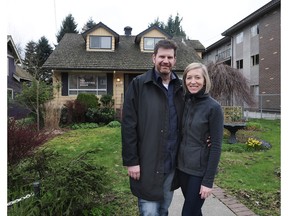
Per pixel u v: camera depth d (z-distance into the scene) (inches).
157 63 86.3
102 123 507.8
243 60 887.1
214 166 83.2
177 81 91.4
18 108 493.7
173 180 92.0
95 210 115.2
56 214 106.9
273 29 706.8
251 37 830.5
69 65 571.5
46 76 786.8
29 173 133.0
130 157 83.1
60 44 668.7
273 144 316.5
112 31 638.5
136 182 85.5
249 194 151.5
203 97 86.7
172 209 130.4
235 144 304.5
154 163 83.1
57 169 119.5
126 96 86.9
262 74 767.1
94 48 640.4
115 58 622.2
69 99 575.8
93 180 115.5
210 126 84.7
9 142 128.6
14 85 716.0
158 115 84.0
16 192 119.6
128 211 128.2
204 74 87.2
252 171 201.3
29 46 1363.2
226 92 492.1
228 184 168.7
